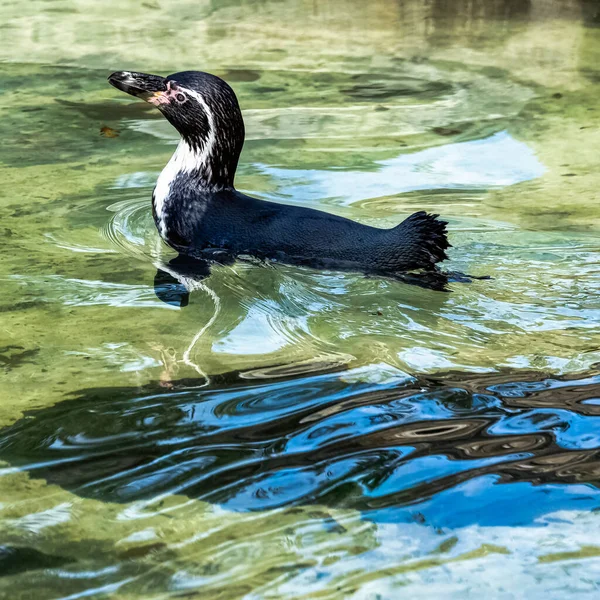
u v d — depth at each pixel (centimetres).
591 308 841
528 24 2123
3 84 1680
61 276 937
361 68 1791
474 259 951
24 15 2200
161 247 1013
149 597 487
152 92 1016
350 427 646
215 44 1955
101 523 549
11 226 1068
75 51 1897
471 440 622
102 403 692
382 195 1172
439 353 761
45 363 761
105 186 1204
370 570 501
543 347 767
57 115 1511
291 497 568
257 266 924
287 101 1588
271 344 791
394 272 880
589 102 1580
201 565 510
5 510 564
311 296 863
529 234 1034
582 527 527
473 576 493
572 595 478
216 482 586
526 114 1522
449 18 2181
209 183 1015
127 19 2170
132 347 788
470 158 1321
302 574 499
